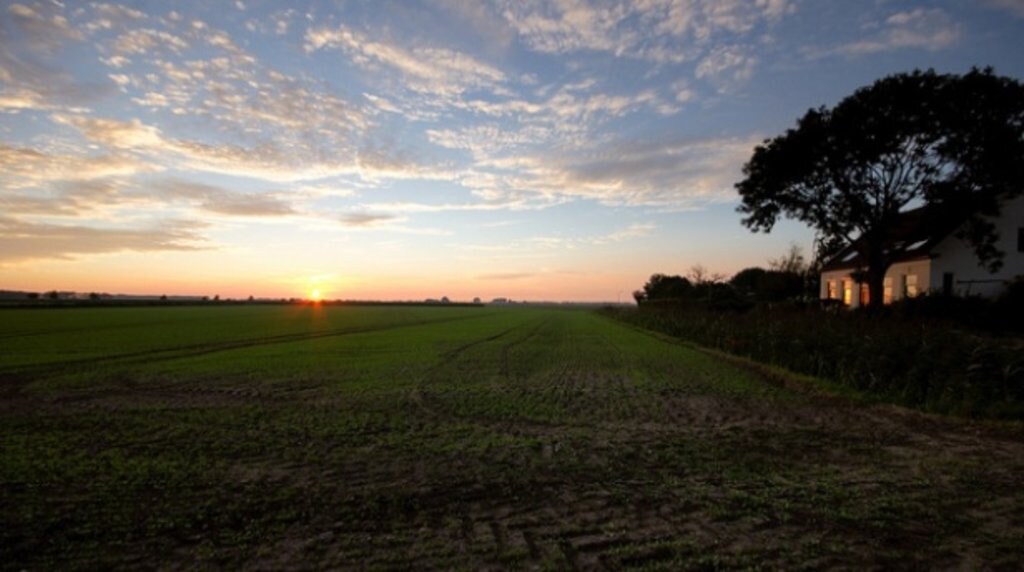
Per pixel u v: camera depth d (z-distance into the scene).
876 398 11.26
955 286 26.73
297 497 5.93
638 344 26.62
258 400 11.80
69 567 4.37
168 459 7.34
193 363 18.36
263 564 4.44
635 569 4.32
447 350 23.55
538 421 9.80
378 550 4.69
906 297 24.56
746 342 19.72
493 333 35.72
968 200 24.52
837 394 11.86
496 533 5.04
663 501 5.83
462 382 14.38
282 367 17.45
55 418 9.95
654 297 63.09
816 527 5.09
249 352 22.22
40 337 28.72
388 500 5.87
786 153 27.00
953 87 23.28
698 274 58.41
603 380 14.70
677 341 27.52
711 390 13.05
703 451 7.79
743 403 11.44
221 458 7.42
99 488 6.18
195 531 5.06
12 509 5.54
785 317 21.66
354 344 26.47
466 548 4.72
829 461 7.25
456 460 7.36
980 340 12.48
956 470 6.74
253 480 6.50
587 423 9.63
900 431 8.84
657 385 13.81
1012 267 26.59
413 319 58.03
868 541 4.77
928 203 25.67
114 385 13.77
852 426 9.25
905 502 5.67
